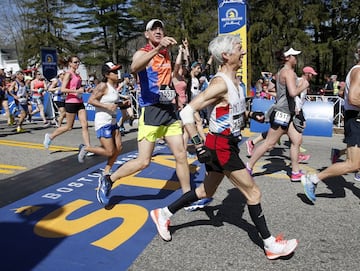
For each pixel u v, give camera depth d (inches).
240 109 117.7
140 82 152.6
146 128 153.2
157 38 148.6
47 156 274.4
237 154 118.7
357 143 154.5
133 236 139.9
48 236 139.6
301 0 1019.3
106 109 189.6
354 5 981.2
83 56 1606.8
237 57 116.0
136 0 1362.0
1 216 159.0
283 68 191.5
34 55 1600.6
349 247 132.4
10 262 120.6
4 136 374.6
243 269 117.7
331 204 175.6
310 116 381.7
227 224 151.3
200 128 219.1
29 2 1596.9
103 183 161.5
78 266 118.6
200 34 1186.6
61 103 374.9
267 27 1032.2
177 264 120.4
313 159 271.1
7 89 457.1
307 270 117.3
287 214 163.2
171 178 215.6
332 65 1058.1
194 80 281.7
